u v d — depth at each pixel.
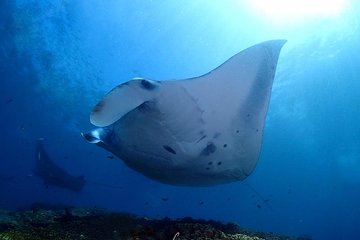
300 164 25.64
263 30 13.76
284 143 22.75
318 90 17.78
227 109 3.73
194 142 3.70
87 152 26.08
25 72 19.28
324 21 13.41
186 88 3.53
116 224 4.32
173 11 14.13
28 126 23.48
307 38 14.11
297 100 18.38
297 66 15.77
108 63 17.06
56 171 13.59
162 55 15.93
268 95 3.90
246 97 3.79
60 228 4.05
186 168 3.89
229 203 28.78
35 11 15.23
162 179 4.28
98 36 15.76
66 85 19.62
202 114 3.64
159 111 3.46
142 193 28.94
